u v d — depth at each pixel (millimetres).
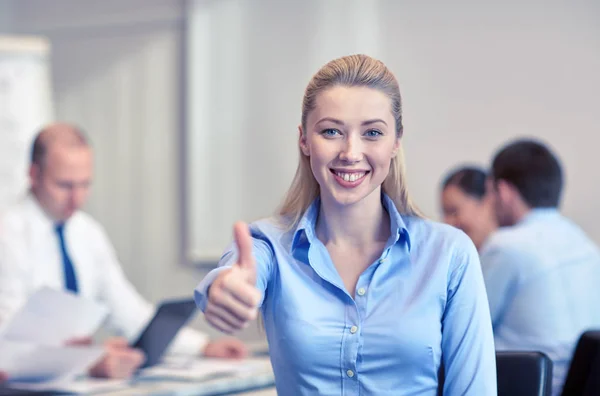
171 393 2318
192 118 4945
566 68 4055
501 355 1624
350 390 1323
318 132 1327
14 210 3145
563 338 2639
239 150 4844
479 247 3312
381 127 1317
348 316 1337
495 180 2881
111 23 5301
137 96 5230
